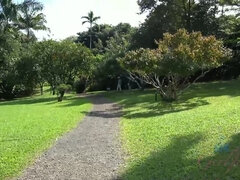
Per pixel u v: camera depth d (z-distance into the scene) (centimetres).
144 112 1977
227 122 1238
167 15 3900
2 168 904
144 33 3991
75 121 1741
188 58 2188
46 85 5838
